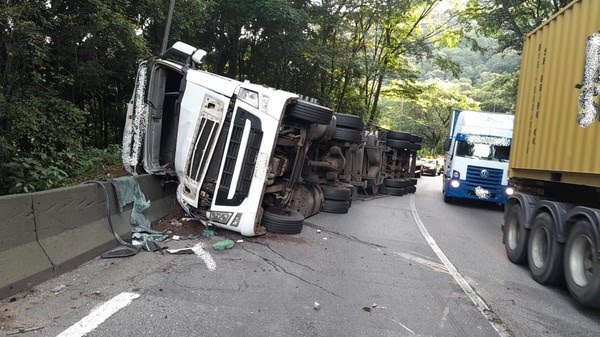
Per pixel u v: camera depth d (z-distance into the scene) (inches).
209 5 614.9
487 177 639.8
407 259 294.5
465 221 506.3
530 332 184.5
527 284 257.6
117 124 633.6
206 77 309.6
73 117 417.4
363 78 1322.6
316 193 431.2
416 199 716.7
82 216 227.9
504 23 856.9
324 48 950.4
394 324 181.2
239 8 690.2
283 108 294.0
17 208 182.7
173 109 345.4
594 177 227.9
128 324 157.6
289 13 716.7
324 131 417.4
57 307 165.9
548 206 260.1
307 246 297.9
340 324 176.6
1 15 324.8
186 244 270.4
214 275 219.1
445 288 236.1
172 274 214.4
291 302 194.9
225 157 291.4
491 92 2087.8
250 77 886.4
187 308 176.2
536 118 310.2
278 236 315.9
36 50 361.7
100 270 210.4
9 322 151.2
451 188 656.4
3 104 334.0
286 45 795.4
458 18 1010.1
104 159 486.9
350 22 1095.0
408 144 768.3
